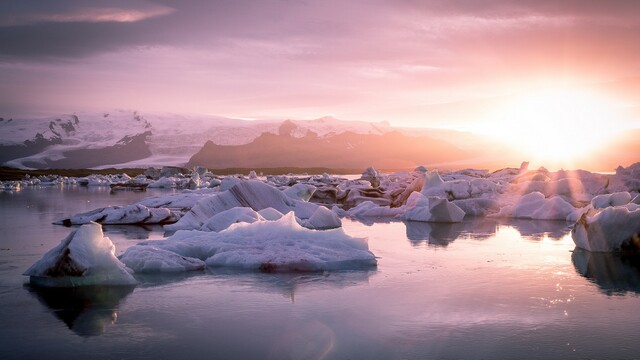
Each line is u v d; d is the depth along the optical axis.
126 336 5.86
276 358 5.25
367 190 29.64
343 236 11.09
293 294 7.63
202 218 16.03
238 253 9.99
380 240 13.31
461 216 18.20
